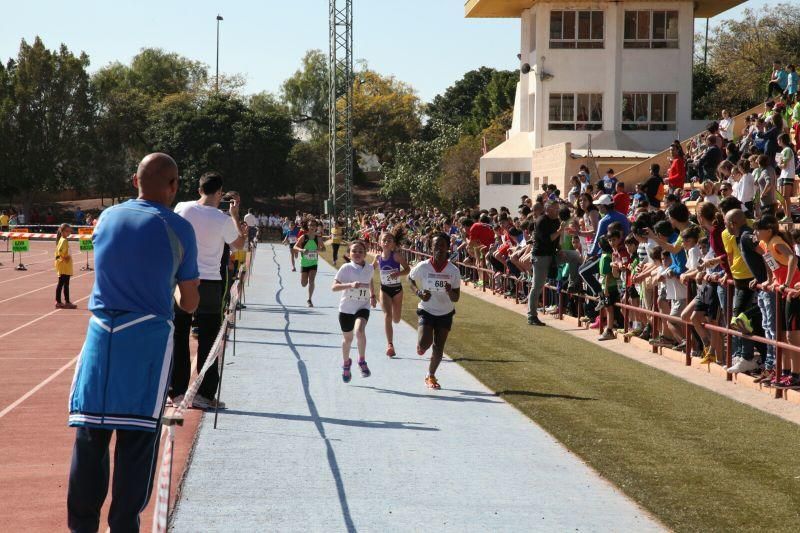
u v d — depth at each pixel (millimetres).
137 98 91312
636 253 15883
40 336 17031
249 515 6445
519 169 48625
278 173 88062
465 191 68562
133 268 4617
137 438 4637
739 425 9508
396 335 16984
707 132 33406
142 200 4867
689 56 46312
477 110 92250
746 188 19062
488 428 9430
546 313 20438
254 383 11711
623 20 46250
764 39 67438
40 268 37969
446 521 6426
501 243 24891
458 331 17531
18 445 8523
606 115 46562
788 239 10789
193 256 4891
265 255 48781
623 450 8422
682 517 6473
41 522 6316
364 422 9594
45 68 80125
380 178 108812
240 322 18641
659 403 10672
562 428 9312
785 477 7543
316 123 114188
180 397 9516
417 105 111125
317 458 8070
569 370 13039
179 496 6855
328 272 36062
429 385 11641
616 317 16953
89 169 83812
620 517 6562
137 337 4590
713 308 12930
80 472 4613
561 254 18703
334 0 61906
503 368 13156
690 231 13195
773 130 23078
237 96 97188
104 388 4539
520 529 6281
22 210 81562
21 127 79250
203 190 9859
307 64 114188
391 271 13914
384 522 6371
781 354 10945
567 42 46531
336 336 16625
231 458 7988
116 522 4605
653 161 35750
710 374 12742
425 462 8031
